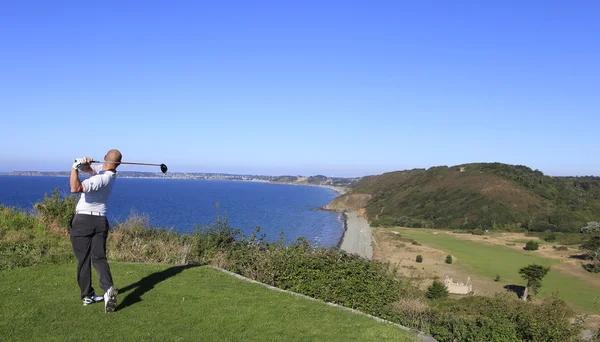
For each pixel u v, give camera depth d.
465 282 38.97
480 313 13.45
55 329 4.82
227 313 5.88
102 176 5.45
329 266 8.63
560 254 55.25
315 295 7.91
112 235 10.70
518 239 67.81
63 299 5.75
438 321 9.51
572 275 43.66
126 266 7.94
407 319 8.48
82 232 5.42
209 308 5.99
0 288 5.96
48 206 11.22
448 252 55.66
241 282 7.56
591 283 40.00
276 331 5.45
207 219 47.66
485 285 38.28
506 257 53.22
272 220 75.62
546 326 12.04
